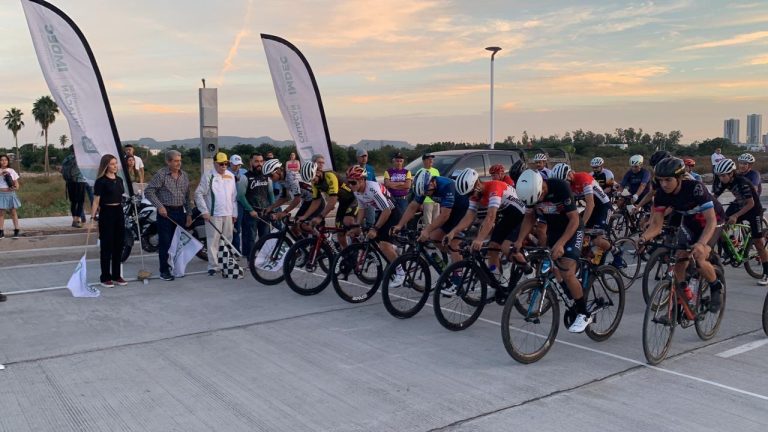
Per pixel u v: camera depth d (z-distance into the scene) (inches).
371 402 154.4
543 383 168.2
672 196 192.2
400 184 409.4
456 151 465.7
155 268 331.9
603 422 143.3
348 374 174.2
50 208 644.1
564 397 158.4
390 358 188.5
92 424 141.3
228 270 304.8
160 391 160.9
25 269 325.4
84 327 219.5
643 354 194.7
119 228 284.0
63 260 356.5
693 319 199.0
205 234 343.3
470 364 183.8
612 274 209.5
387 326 224.7
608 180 407.2
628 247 355.6
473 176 205.5
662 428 140.4
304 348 197.8
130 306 250.1
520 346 183.9
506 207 215.2
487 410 149.8
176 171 300.8
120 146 323.0
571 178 240.1
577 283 190.9
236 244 350.9
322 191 278.4
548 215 190.1
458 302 221.0
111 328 218.5
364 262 255.6
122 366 179.8
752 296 276.2
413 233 251.0
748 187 283.4
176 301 258.8
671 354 194.2
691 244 204.1
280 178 308.3
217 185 306.7
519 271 223.8
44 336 208.4
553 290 190.4
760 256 295.3
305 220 279.1
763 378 173.5
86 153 315.0
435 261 242.8
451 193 228.4
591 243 246.7
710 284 204.8
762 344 205.5
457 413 148.0
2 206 398.6
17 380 168.1
